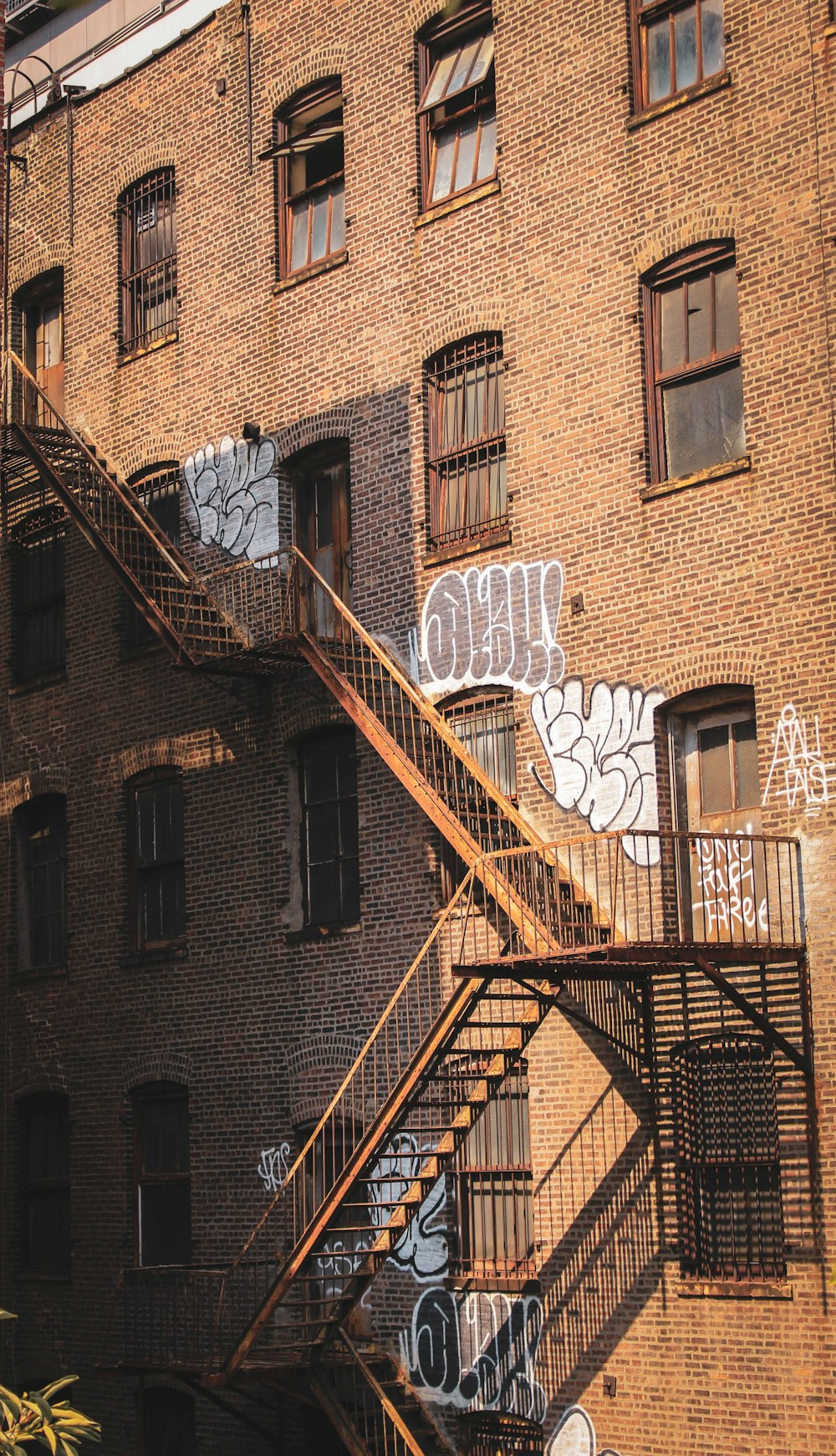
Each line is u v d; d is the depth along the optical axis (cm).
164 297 2541
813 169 1703
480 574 1988
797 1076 1625
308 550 2258
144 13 2864
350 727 2159
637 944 1508
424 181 2134
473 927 1947
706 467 1783
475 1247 1923
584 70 1934
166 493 2484
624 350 1861
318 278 2250
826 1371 1571
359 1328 1995
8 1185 2567
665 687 1780
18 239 2814
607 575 1850
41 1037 2552
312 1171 2114
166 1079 2328
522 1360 1823
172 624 2239
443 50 2153
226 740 2306
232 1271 1919
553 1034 1839
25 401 2744
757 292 1738
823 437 1672
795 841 1652
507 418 1975
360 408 2166
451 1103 1797
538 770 1892
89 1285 2397
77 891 2531
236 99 2419
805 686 1664
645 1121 1744
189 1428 2242
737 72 1780
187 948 2330
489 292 2017
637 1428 1709
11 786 2675
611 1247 1758
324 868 2175
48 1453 2262
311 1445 2022
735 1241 1680
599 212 1902
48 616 2681
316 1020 2125
